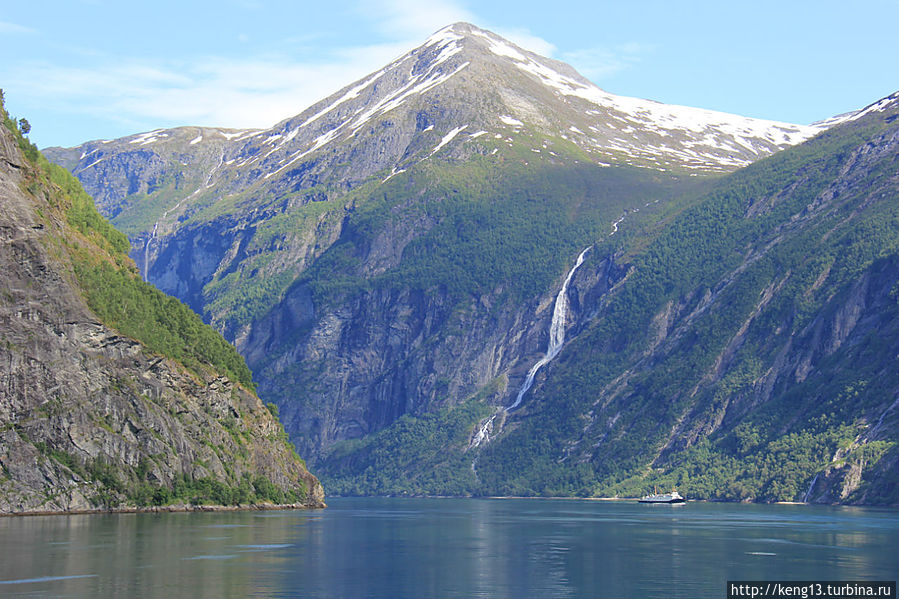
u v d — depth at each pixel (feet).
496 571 373.61
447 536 515.50
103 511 542.16
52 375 545.03
